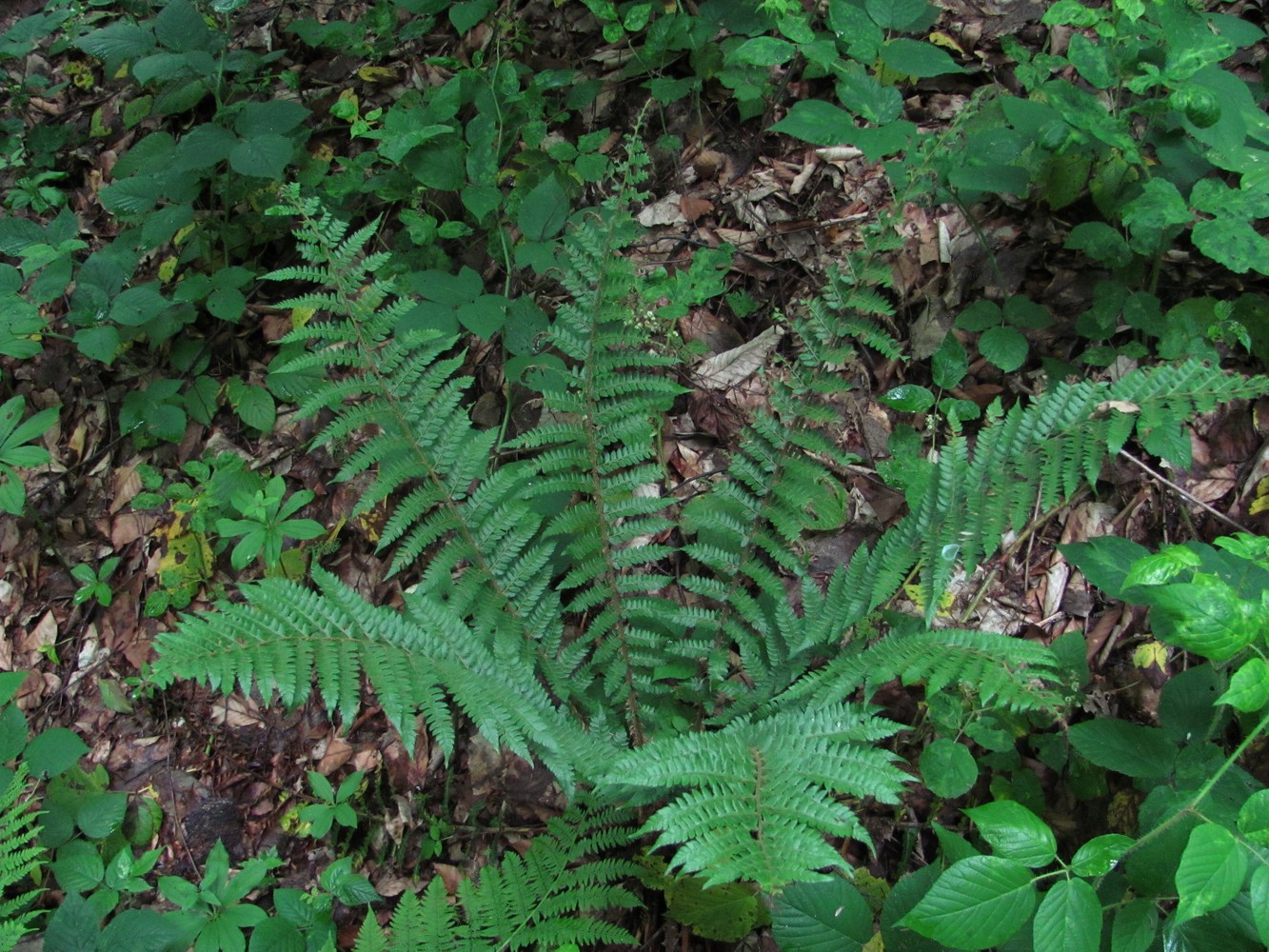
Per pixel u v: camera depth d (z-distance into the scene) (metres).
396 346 2.47
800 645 2.45
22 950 2.78
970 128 2.97
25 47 4.10
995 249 3.13
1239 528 2.66
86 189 4.47
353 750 3.03
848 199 3.42
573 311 2.52
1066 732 2.37
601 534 2.60
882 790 1.76
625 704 2.76
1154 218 2.33
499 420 3.32
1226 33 2.71
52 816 2.95
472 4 3.64
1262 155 2.41
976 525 2.14
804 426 2.54
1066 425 2.07
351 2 4.55
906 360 2.67
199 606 3.42
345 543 3.36
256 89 4.24
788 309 3.30
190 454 3.71
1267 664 1.52
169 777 3.14
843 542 2.92
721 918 2.24
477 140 3.33
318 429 3.57
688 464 3.12
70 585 3.62
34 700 3.44
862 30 2.66
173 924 2.39
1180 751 2.05
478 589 2.56
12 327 3.12
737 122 3.69
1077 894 1.56
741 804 1.75
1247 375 2.77
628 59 3.87
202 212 4.01
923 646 2.08
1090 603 2.71
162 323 3.68
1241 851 1.44
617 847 2.50
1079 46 2.49
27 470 3.82
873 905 2.28
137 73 3.41
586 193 3.67
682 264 3.47
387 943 2.15
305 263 3.88
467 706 2.02
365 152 3.71
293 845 2.95
